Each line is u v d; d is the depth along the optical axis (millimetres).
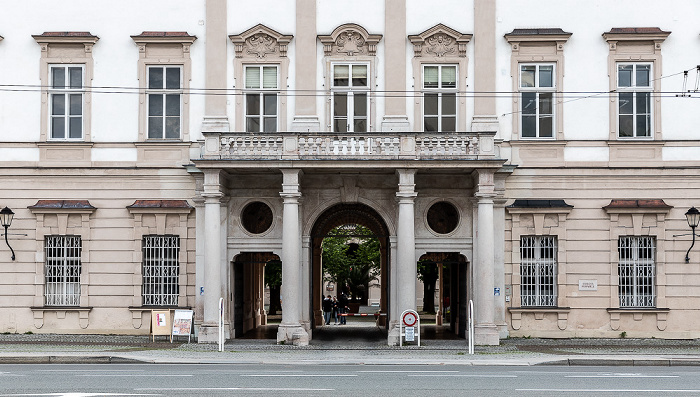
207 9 28188
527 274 27703
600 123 27781
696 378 16578
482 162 25391
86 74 28234
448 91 27953
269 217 28094
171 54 28250
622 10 27969
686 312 27266
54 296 28094
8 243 27844
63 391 13805
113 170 28000
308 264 27484
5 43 28375
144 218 27906
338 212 31531
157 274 27984
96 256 27906
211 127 27875
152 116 28297
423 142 25734
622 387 14766
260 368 18859
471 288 27125
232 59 28094
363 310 59438
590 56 27906
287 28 28141
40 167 28031
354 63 27969
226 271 27438
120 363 20375
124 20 28375
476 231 27094
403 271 25562
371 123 27828
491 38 27891
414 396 13312
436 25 27875
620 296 27547
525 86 28031
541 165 27656
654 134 27672
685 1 27922
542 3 28031
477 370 18422
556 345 25422
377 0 28125
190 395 13305
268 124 28078
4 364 19953
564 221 27578
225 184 27219
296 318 25688
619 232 27484
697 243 27344
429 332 31172
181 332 25953
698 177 27547
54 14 28422
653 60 27797
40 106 28188
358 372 17672
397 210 27469
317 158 25422
